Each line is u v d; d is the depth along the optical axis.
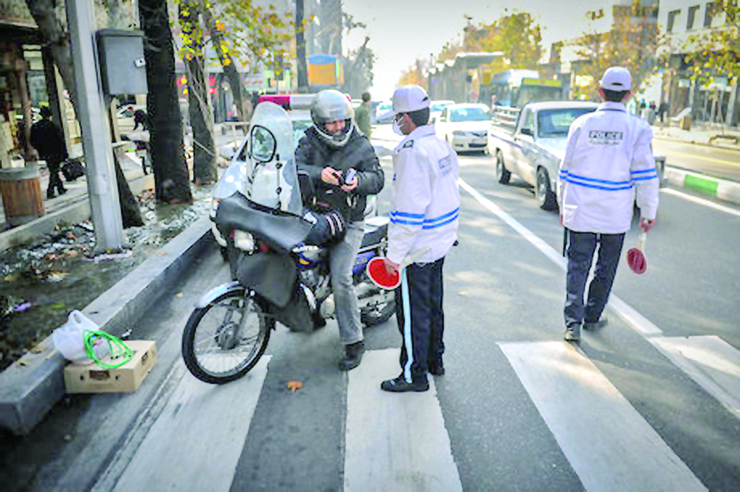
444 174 3.65
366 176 4.09
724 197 10.80
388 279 3.66
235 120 27.34
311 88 38.50
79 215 8.80
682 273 6.38
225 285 4.05
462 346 4.64
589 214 4.44
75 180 11.77
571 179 4.51
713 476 3.08
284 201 3.82
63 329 3.95
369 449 3.35
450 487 3.02
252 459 3.28
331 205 4.19
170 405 3.84
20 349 4.31
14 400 3.46
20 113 14.21
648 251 7.21
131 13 12.96
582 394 3.89
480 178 13.55
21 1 10.77
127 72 6.46
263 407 3.82
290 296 3.87
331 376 4.21
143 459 3.29
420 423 3.59
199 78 11.78
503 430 3.50
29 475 3.16
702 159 17.69
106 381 3.96
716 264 6.68
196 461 3.27
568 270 4.66
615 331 4.88
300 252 4.16
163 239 7.50
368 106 15.23
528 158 10.66
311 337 4.89
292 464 3.23
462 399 3.85
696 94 35.16
